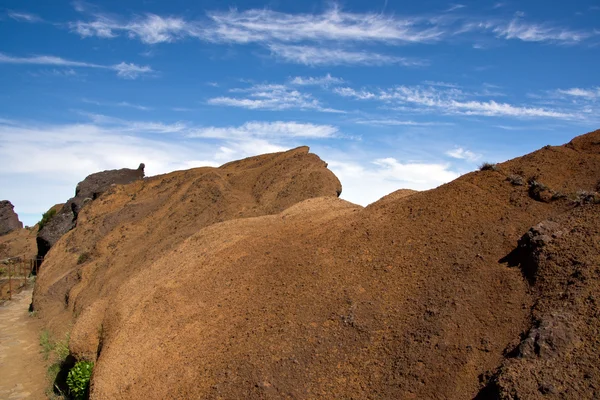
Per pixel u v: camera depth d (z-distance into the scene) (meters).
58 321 21.84
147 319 12.59
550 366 6.60
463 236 10.39
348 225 13.26
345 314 9.62
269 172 28.48
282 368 8.95
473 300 8.57
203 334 11.08
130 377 10.65
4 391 15.93
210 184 27.69
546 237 8.84
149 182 34.94
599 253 8.01
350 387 8.08
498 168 12.35
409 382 7.67
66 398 14.41
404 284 9.80
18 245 44.38
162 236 24.58
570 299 7.45
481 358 7.47
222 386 9.12
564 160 11.95
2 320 24.78
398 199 13.94
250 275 12.73
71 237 30.25
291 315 10.29
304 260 12.28
